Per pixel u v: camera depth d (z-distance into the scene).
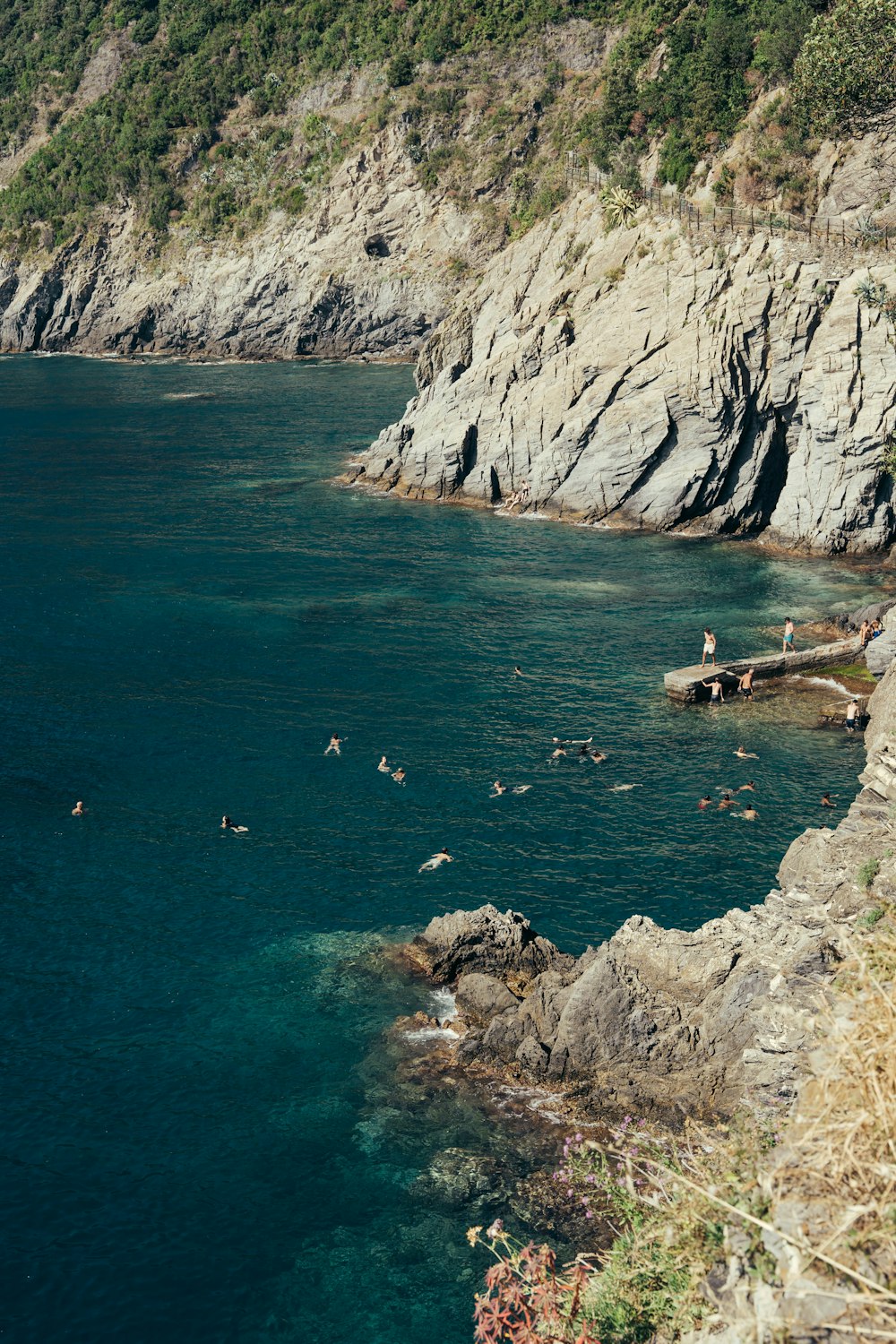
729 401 88.62
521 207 172.88
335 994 36.22
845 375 83.31
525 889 41.97
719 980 30.89
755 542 88.69
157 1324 24.70
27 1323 24.89
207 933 39.78
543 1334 11.83
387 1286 25.44
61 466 117.25
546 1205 27.09
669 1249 11.25
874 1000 9.71
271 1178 28.64
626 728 56.31
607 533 91.69
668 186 113.88
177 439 128.62
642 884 42.06
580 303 103.88
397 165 183.50
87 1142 30.12
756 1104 22.28
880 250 87.62
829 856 30.86
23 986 36.84
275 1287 25.59
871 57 82.94
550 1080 31.33
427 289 177.38
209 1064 33.06
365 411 140.25
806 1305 8.05
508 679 62.66
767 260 90.00
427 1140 29.61
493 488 100.00
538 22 181.00
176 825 47.53
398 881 42.78
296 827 47.16
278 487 107.50
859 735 54.97
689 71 120.75
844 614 68.88
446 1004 35.56
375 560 85.12
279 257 187.75
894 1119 8.62
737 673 61.03
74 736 56.44
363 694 61.12
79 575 82.50
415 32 191.88
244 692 61.75
